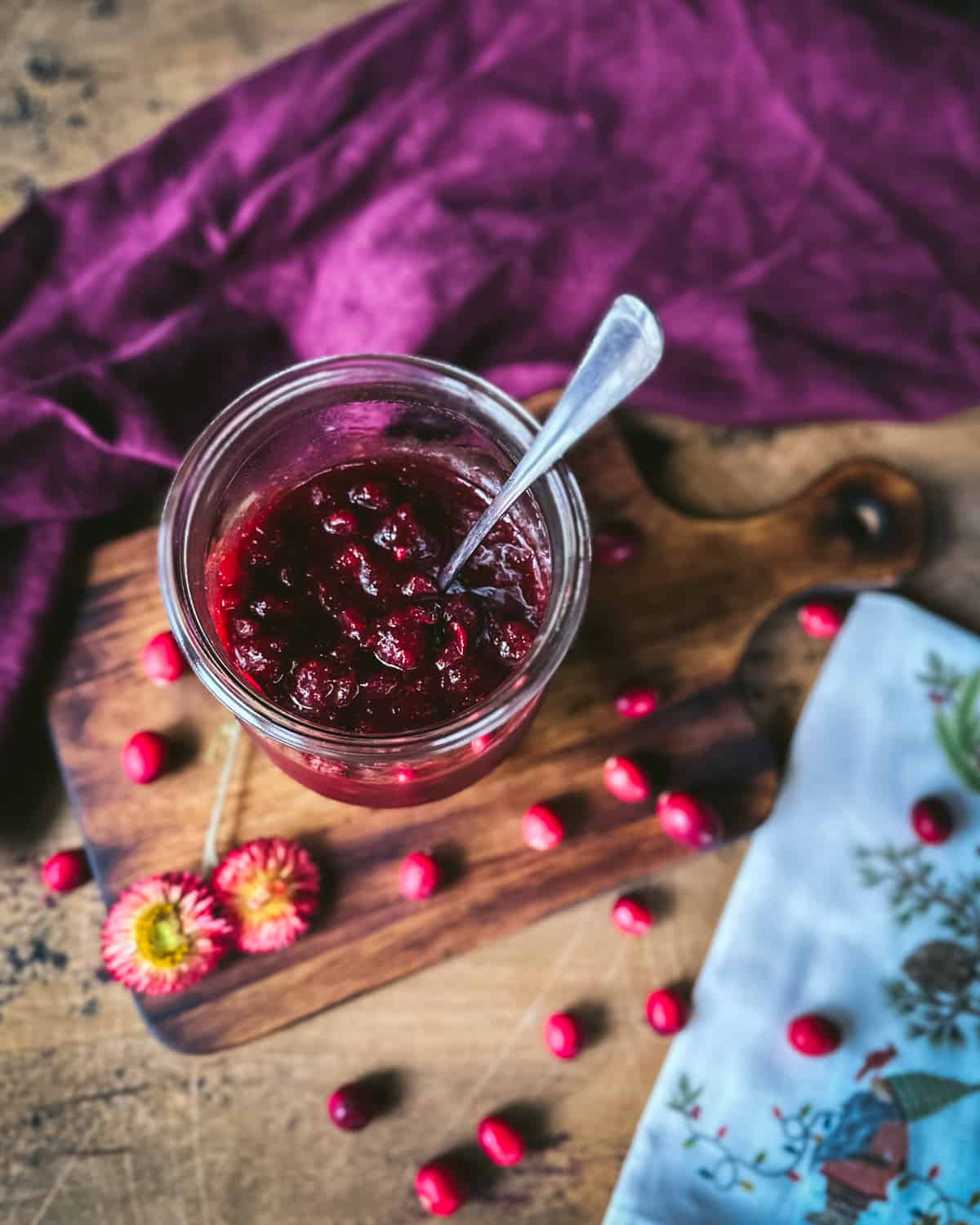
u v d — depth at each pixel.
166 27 0.54
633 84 0.52
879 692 0.49
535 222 0.51
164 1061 0.46
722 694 0.48
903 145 0.52
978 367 0.51
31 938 0.47
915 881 0.48
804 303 0.51
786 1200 0.46
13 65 0.54
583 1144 0.47
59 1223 0.45
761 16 0.52
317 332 0.51
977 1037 0.47
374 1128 0.46
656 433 0.52
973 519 0.52
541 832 0.45
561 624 0.37
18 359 0.50
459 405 0.39
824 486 0.49
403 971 0.45
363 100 0.52
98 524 0.50
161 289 0.50
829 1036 0.46
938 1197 0.46
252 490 0.40
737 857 0.49
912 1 0.54
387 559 0.39
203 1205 0.46
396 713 0.38
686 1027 0.47
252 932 0.44
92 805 0.46
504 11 0.52
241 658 0.38
